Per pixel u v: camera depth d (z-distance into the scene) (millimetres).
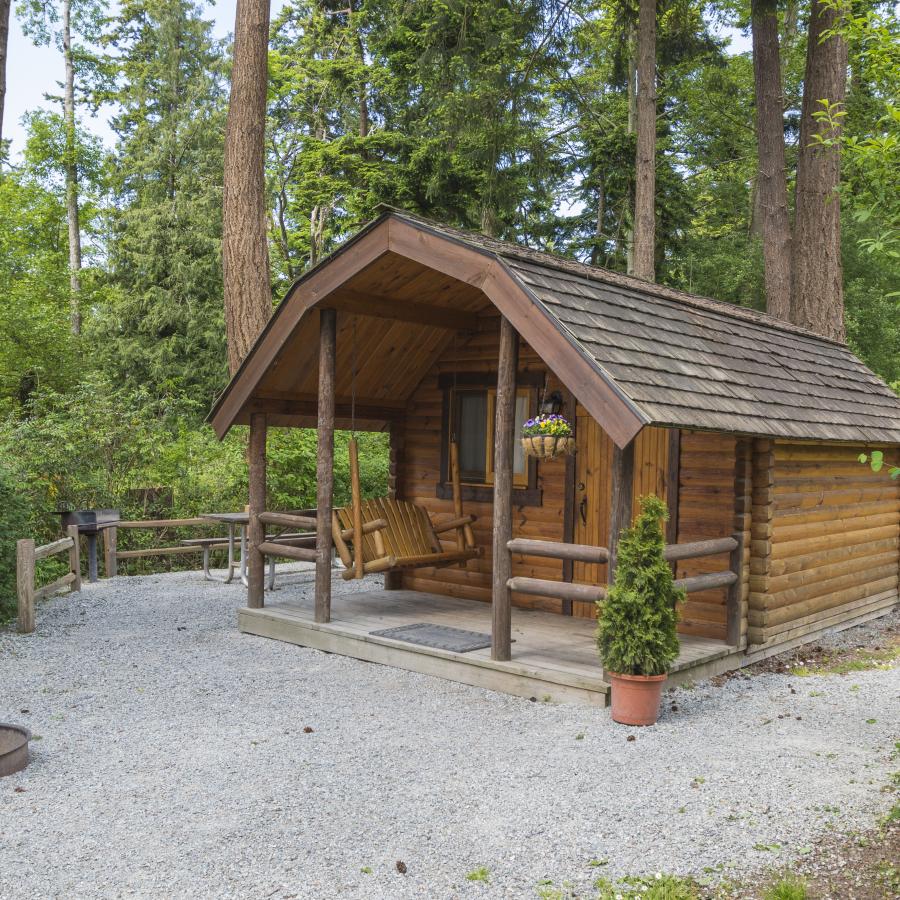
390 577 10047
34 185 28297
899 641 8641
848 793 4621
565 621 8266
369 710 6180
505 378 6562
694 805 4484
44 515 12266
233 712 6148
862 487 9492
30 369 17703
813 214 14523
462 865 3871
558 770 5004
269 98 28156
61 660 7602
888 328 18859
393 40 21938
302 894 3623
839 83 14250
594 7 21734
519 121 18484
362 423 9812
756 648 7523
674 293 8484
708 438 7574
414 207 21703
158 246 24922
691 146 25250
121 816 4395
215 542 12281
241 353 11852
